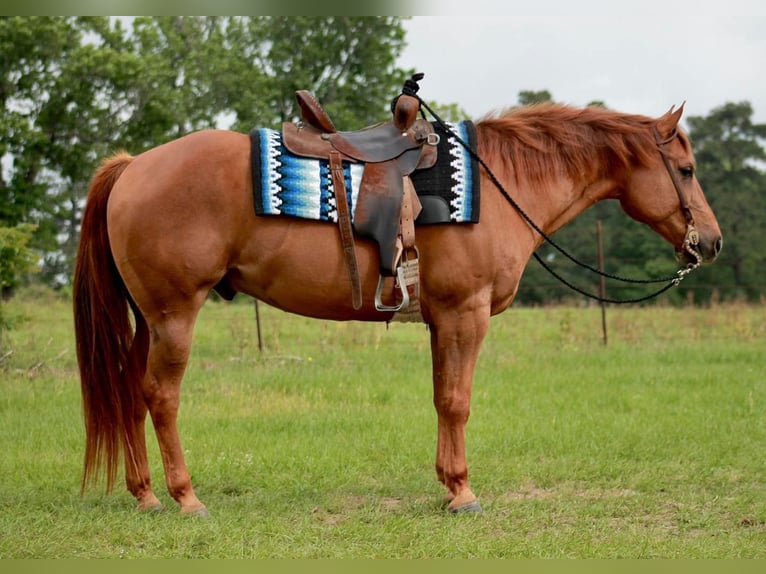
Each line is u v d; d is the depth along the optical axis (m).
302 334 13.09
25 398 7.89
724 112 32.06
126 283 4.43
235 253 4.43
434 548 3.98
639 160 4.97
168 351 4.41
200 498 4.93
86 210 4.61
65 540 4.06
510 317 15.84
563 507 4.77
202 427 6.75
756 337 13.27
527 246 4.77
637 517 4.65
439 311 4.55
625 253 28.12
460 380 4.59
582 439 6.31
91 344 4.59
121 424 4.57
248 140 4.45
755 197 30.16
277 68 25.83
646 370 9.65
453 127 4.66
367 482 5.35
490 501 4.90
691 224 5.04
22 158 18.53
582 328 13.88
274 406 7.66
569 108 5.04
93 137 19.67
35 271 10.62
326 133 4.50
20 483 5.14
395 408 7.64
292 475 5.38
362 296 4.49
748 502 4.88
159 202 4.30
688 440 6.31
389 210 4.36
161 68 20.58
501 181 4.69
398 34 25.88
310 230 4.39
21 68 18.77
